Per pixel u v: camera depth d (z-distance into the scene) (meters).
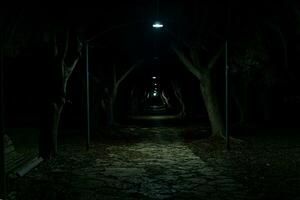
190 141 20.78
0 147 7.15
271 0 16.23
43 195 8.75
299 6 12.90
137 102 52.94
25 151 15.03
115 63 29.09
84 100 24.19
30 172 11.41
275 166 12.13
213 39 19.48
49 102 14.16
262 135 21.80
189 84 39.84
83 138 21.25
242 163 12.98
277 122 30.52
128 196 8.84
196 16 18.23
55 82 14.27
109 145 18.98
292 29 16.50
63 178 10.71
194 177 10.98
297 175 10.72
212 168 12.35
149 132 26.86
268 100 31.00
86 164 13.14
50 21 13.98
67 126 29.41
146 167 12.70
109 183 10.21
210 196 8.80
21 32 13.82
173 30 19.95
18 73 25.55
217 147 17.06
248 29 18.06
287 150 15.66
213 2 17.78
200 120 37.41
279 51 19.50
